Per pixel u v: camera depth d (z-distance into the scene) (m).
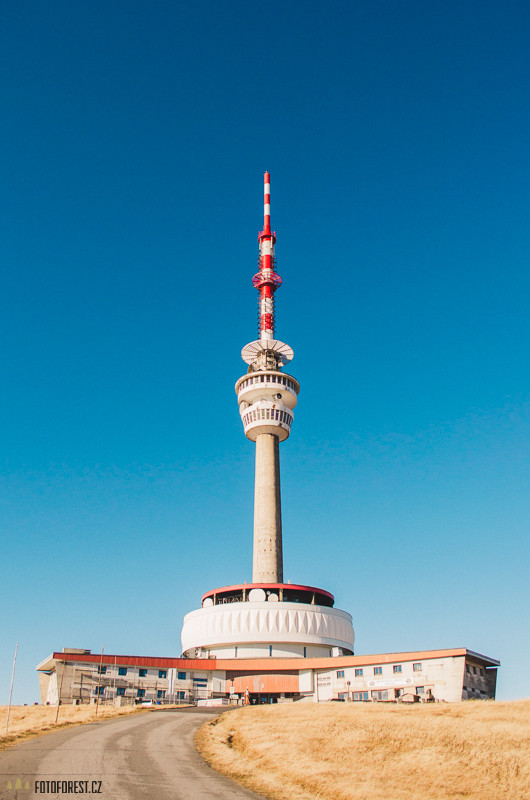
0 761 36.66
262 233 184.38
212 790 32.66
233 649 128.75
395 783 36.97
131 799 29.22
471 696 96.62
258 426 154.88
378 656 103.50
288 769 39.88
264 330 173.88
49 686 114.50
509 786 35.81
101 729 55.34
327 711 64.88
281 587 134.75
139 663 108.31
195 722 62.41
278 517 147.00
